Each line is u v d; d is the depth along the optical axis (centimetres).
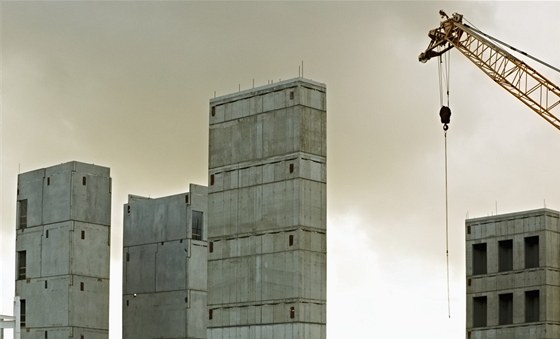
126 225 10556
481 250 10412
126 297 10425
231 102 8169
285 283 7588
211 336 8012
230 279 7962
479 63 10181
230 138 8131
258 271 7781
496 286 10138
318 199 7719
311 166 7706
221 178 8156
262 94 7956
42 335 9525
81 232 9538
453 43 10194
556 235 9969
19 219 9931
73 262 9444
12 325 7119
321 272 7656
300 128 7669
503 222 10194
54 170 9719
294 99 7725
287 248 7612
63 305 9406
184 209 10038
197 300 9938
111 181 9831
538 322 9762
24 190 9944
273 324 7612
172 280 10031
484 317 10275
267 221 7781
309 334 7494
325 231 7725
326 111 7875
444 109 9981
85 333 9425
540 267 9838
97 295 9556
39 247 9706
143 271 10312
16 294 9812
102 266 9638
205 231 10144
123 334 10369
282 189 7719
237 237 7962
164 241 10175
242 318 7825
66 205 9544
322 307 7619
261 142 7912
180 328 9875
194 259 9975
